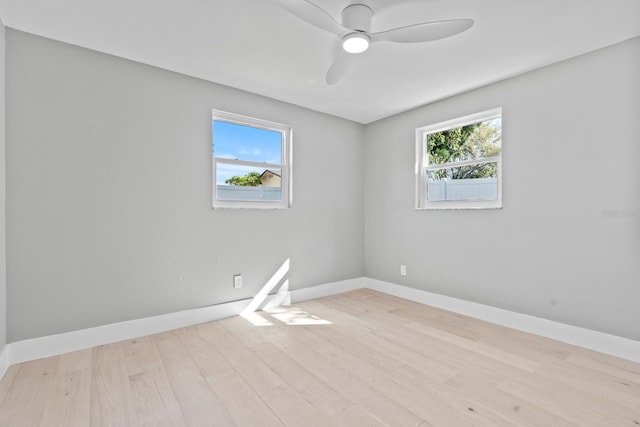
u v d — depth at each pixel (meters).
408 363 2.00
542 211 2.44
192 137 2.64
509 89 2.62
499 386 1.74
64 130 2.11
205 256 2.72
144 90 2.41
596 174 2.18
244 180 3.01
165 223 2.51
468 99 2.91
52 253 2.08
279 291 3.20
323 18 1.62
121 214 2.32
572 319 2.29
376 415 1.50
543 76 2.42
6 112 1.93
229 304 2.85
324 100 3.16
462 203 3.05
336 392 1.69
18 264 1.97
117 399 1.61
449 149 3.28
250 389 1.71
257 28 1.94
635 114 2.03
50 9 1.75
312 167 3.46
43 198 2.05
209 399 1.62
